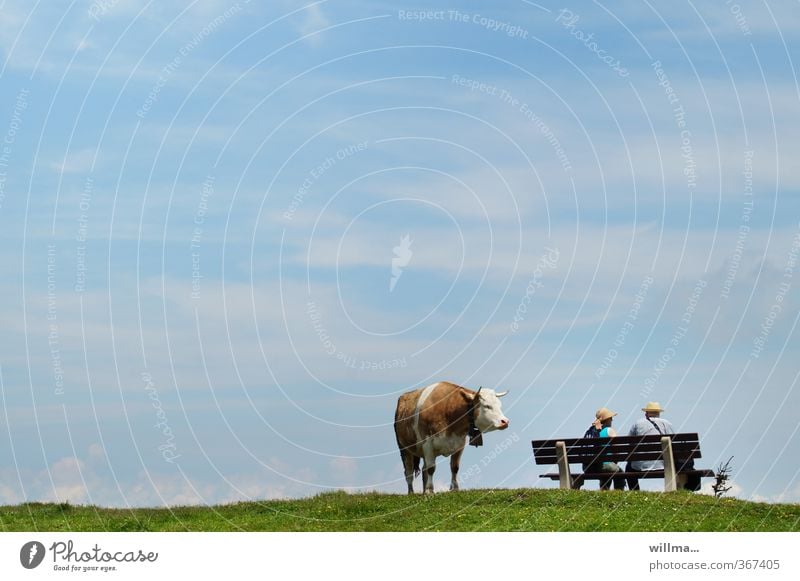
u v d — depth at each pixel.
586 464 18.22
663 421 18.48
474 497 17.39
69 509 18.22
